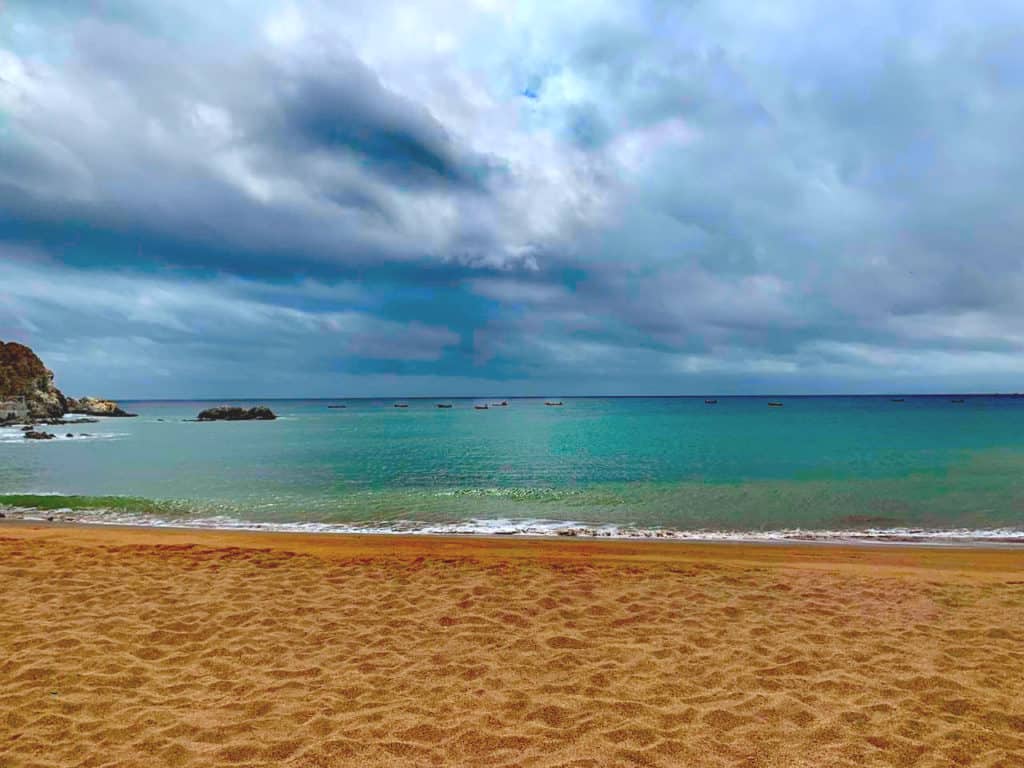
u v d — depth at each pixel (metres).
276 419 78.88
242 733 4.02
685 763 3.68
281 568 8.48
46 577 7.85
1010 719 4.20
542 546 10.93
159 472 23.97
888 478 20.69
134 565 8.56
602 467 24.94
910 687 4.71
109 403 83.19
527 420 74.06
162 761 3.68
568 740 3.95
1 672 4.95
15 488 19.86
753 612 6.63
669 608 6.76
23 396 65.06
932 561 9.66
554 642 5.73
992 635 5.88
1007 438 38.16
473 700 4.53
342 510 15.79
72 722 4.14
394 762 3.69
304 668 5.12
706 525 13.84
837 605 6.87
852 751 3.80
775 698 4.54
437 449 33.88
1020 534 12.64
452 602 6.96
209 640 5.75
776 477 21.36
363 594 7.25
